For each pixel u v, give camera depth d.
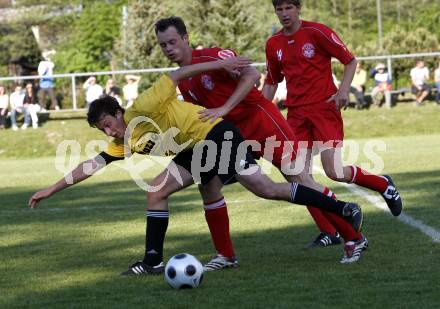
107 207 22.28
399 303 10.45
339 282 11.83
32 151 44.50
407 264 12.85
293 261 13.70
